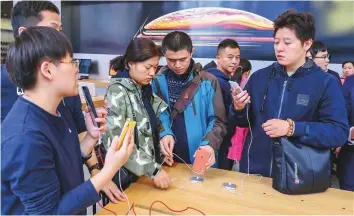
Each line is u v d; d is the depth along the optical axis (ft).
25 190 2.17
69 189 2.64
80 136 3.86
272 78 4.33
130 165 3.72
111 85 4.03
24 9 3.53
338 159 6.93
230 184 3.89
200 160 4.16
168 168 4.51
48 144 2.34
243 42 10.77
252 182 4.02
